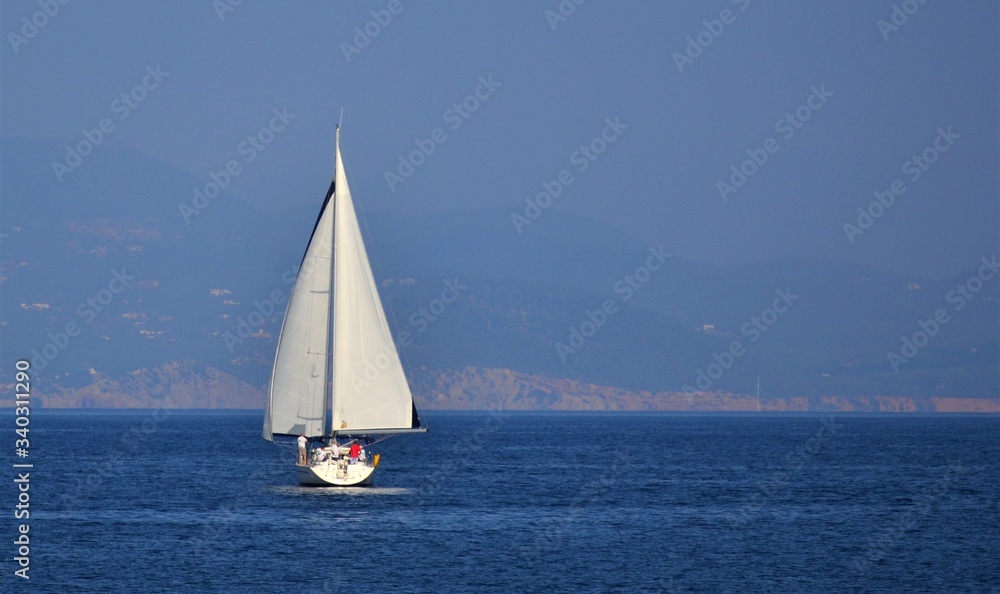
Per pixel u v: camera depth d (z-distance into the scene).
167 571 158.62
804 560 171.75
